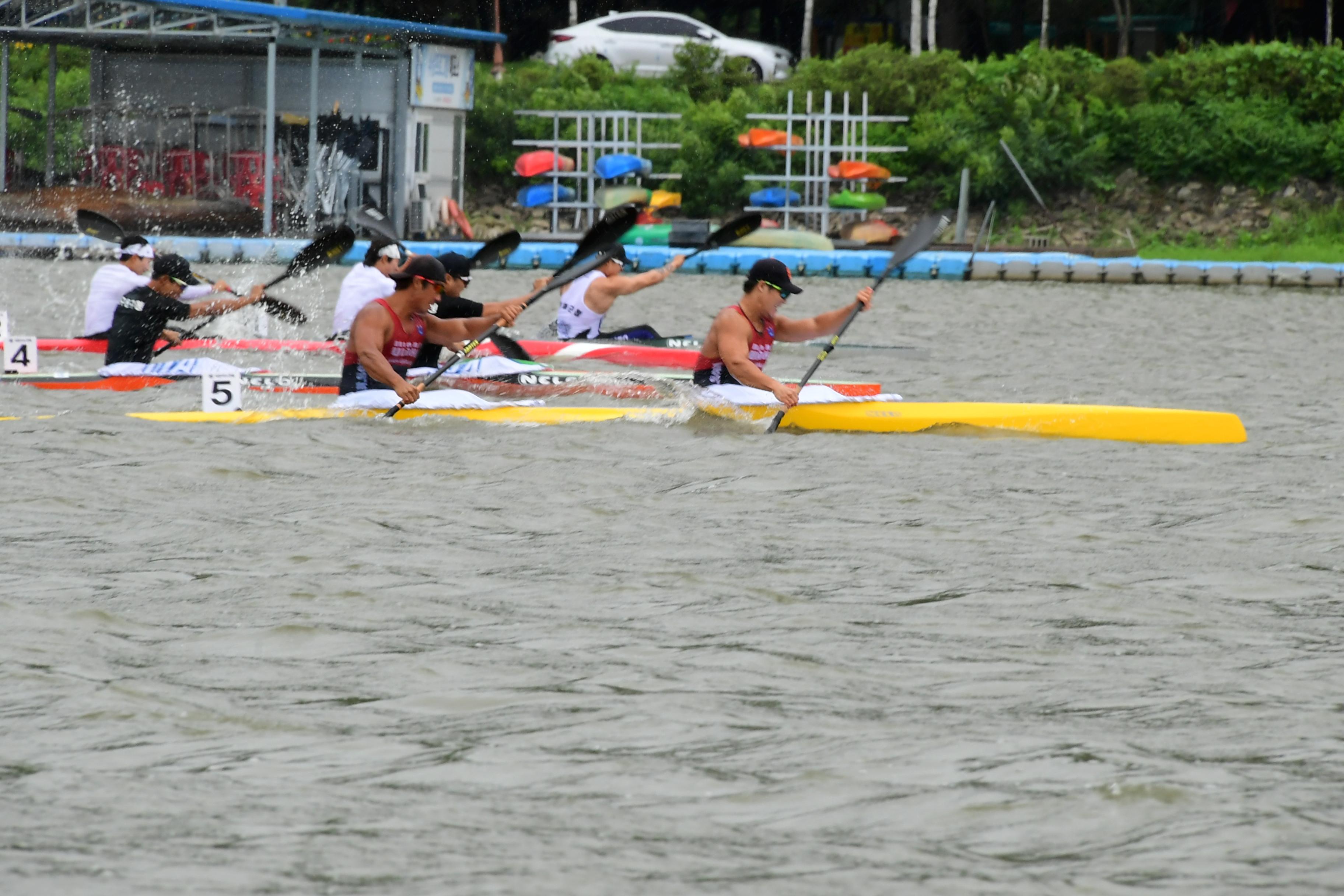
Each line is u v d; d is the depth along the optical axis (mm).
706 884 12680
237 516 28641
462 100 125312
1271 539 27734
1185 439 40031
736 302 93750
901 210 133125
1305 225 134625
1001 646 20375
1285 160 137375
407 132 121500
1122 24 163875
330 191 120625
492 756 15844
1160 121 140250
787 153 128625
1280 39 166375
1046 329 77938
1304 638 20938
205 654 19641
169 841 13477
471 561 25219
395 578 23953
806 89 143750
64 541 26344
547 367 49906
